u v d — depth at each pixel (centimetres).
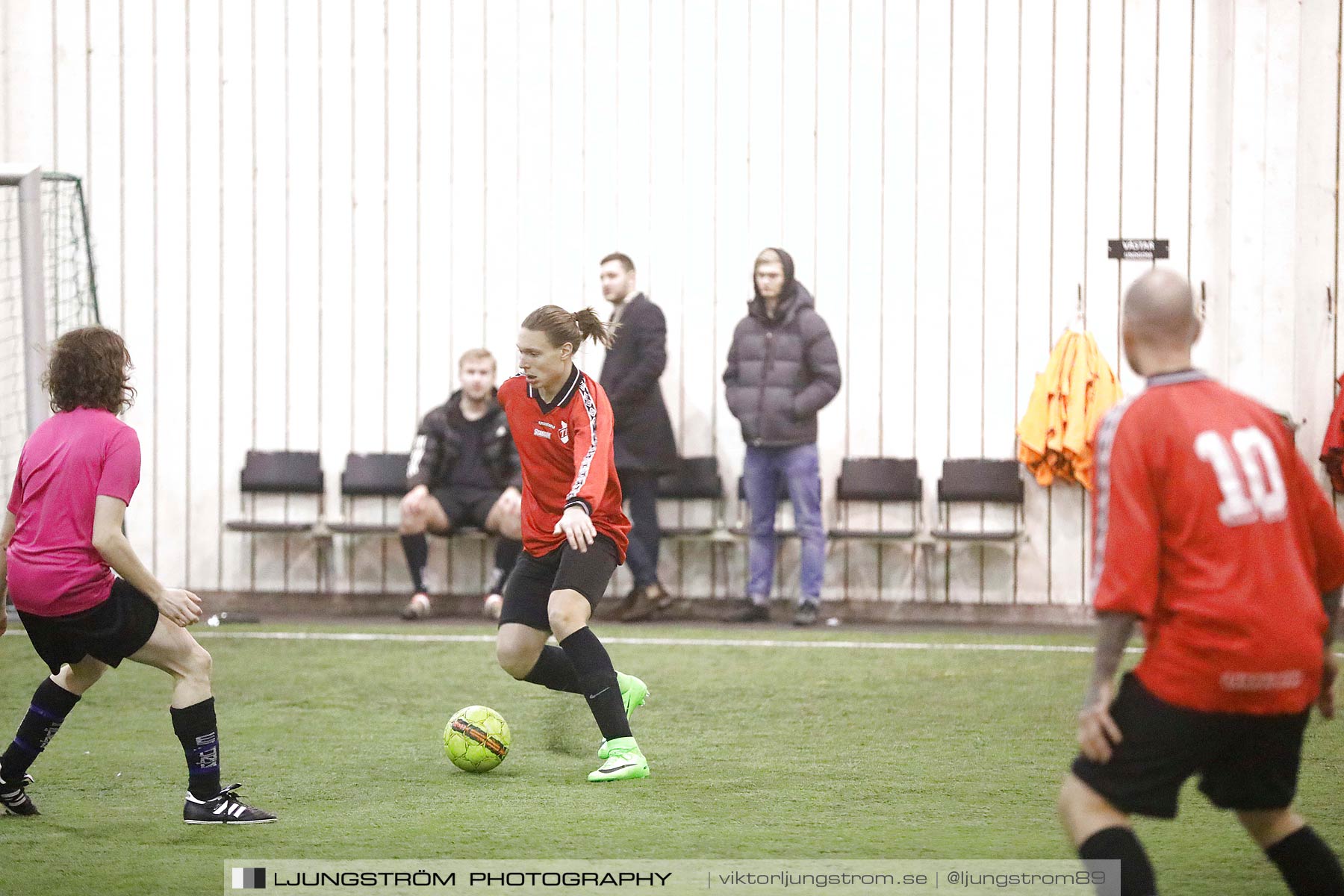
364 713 2084
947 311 3406
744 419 3183
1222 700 910
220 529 3575
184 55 3547
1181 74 3341
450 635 2959
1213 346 3356
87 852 1285
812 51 3428
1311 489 980
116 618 1335
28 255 2772
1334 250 3306
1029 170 3381
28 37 3556
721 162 3453
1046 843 1326
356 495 3503
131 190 3562
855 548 3431
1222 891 1166
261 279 3559
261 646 2781
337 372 3550
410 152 3528
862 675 2445
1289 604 913
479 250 3519
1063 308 3372
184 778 1638
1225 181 3328
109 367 1345
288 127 3541
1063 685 2350
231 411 3572
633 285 3234
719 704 2161
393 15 3516
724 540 3438
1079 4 3359
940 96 3400
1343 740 1850
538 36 3494
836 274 3431
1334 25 3284
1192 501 912
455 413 3297
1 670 2481
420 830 1368
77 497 1309
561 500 1656
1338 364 3309
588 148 3488
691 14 3453
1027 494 3381
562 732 1941
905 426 3419
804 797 1531
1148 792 933
